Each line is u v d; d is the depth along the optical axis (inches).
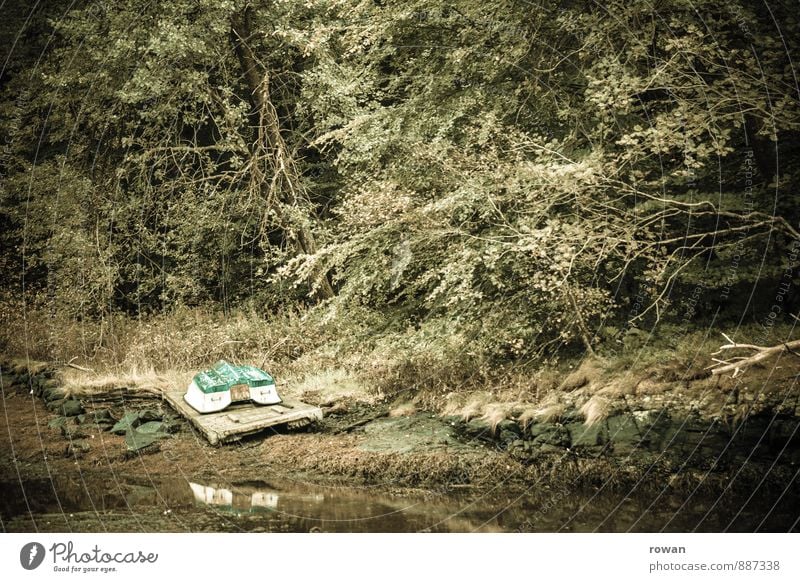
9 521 204.1
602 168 276.2
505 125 337.4
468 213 324.2
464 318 328.2
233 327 420.5
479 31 332.2
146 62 425.7
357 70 434.6
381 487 229.1
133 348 389.7
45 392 342.0
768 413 240.4
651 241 304.5
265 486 231.0
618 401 266.2
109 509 213.2
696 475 220.2
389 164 373.7
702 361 274.4
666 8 282.7
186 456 258.7
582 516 203.9
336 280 393.4
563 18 297.1
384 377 333.1
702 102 268.7
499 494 220.5
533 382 297.7
